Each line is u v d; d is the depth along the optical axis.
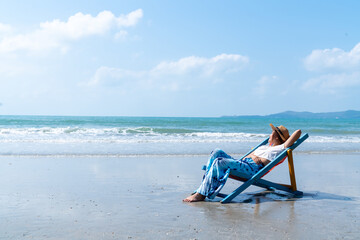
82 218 4.02
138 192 5.64
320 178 7.28
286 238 3.35
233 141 17.02
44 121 45.66
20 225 3.71
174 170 8.13
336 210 4.57
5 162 9.02
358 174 7.88
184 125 41.50
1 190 5.62
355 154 12.26
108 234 3.41
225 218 4.09
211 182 5.09
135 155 10.97
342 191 5.93
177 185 6.33
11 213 4.21
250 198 5.33
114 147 13.33
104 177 7.03
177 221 3.94
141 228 3.64
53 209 4.44
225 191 5.94
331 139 19.67
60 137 18.27
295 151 12.86
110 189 5.84
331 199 5.27
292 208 4.66
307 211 4.50
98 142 15.41
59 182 6.41
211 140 17.16
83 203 4.80
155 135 21.19
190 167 8.66
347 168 8.82
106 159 9.93
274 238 3.34
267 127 37.59
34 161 9.31
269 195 5.57
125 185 6.23
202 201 5.08
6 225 3.70
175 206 4.73
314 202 5.05
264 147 5.63
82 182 6.45
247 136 21.53
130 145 14.23
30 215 4.13
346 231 3.62
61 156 10.44
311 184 6.59
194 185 6.36
